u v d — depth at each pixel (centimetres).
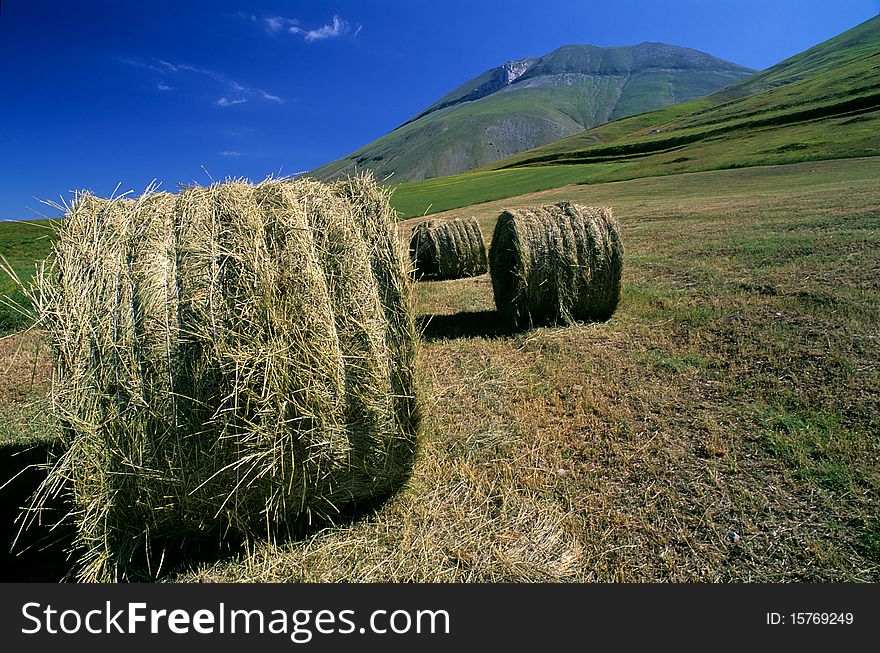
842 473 379
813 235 1112
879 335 595
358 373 335
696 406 502
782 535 333
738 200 1916
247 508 332
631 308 808
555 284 749
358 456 345
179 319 305
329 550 345
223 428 305
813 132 4322
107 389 293
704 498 371
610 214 774
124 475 299
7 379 661
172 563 343
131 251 312
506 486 397
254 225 325
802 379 527
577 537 344
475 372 618
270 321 311
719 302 784
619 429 469
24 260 1542
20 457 466
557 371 608
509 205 2895
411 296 368
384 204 368
